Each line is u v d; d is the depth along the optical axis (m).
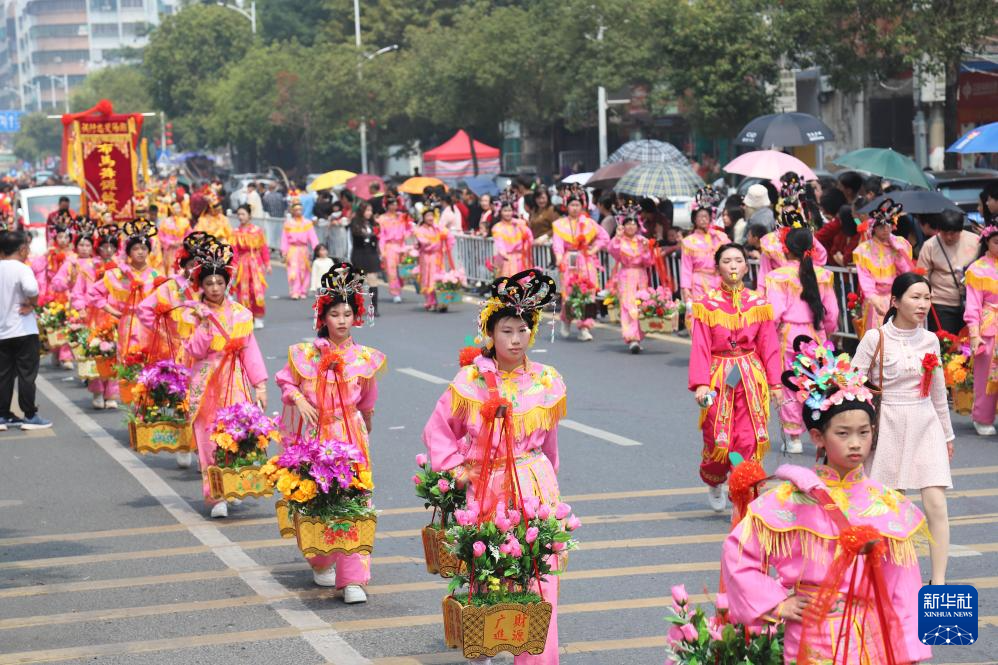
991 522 13.78
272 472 11.90
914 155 49.69
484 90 69.94
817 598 6.95
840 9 39.28
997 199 21.16
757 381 13.98
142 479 17.61
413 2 100.31
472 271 40.41
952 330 19.89
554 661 9.49
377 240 36.47
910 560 7.16
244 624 11.38
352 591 11.87
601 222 32.75
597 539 13.68
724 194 39.31
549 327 31.59
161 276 21.81
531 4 74.19
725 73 48.84
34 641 11.08
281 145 106.00
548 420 9.54
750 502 7.51
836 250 24.06
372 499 15.91
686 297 24.77
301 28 124.38
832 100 54.78
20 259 21.73
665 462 17.14
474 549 9.20
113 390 23.30
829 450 7.33
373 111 82.44
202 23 130.12
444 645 10.71
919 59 38.59
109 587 12.65
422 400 22.25
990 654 10.12
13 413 22.02
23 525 15.27
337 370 12.32
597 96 60.62
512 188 36.56
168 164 109.94
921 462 11.47
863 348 11.70
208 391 15.45
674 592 7.75
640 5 56.06
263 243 33.34
